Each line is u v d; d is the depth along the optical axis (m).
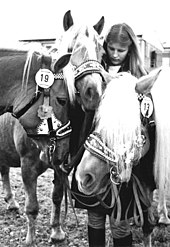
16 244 3.28
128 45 2.49
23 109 2.33
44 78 2.26
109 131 1.85
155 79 1.96
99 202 2.13
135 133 1.88
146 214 2.29
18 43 2.60
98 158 1.94
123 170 1.92
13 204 4.00
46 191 4.65
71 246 3.26
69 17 2.53
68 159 2.50
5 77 2.38
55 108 2.31
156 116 2.02
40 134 2.33
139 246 3.11
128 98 1.87
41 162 2.94
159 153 1.98
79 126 2.49
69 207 4.07
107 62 2.58
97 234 2.20
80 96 2.25
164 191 2.01
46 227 3.61
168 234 3.33
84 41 2.29
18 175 5.47
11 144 3.18
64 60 2.20
